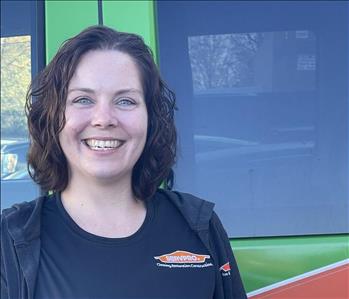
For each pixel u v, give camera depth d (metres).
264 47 1.88
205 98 1.88
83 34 1.37
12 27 1.94
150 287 1.34
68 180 1.45
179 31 1.88
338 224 1.87
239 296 1.51
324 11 1.88
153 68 1.44
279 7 1.88
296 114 1.88
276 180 1.88
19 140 1.98
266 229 1.87
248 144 1.88
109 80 1.34
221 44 1.88
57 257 1.33
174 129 1.55
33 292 1.28
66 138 1.37
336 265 1.84
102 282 1.32
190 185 1.88
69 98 1.35
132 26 1.83
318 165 1.88
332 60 1.88
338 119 1.87
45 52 1.92
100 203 1.41
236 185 1.88
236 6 1.88
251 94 1.88
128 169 1.40
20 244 1.32
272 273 1.85
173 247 1.41
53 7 1.85
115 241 1.36
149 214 1.44
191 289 1.38
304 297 1.84
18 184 1.96
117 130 1.35
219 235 1.49
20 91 1.95
